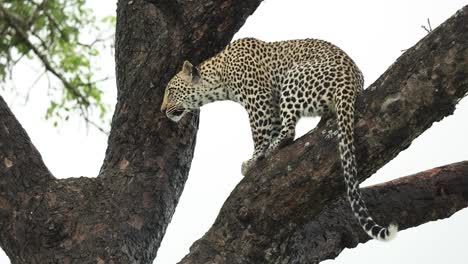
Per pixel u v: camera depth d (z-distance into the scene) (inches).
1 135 442.3
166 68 466.0
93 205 443.8
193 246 417.1
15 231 431.8
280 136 432.5
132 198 451.5
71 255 427.2
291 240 413.4
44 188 441.4
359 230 443.2
